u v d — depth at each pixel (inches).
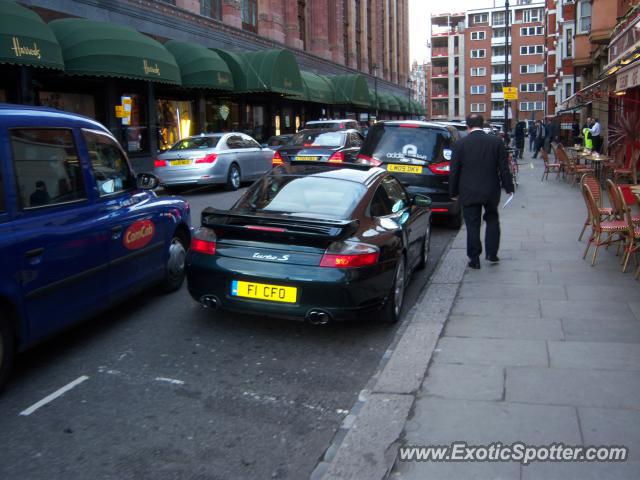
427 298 242.5
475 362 177.2
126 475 126.6
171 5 890.7
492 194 286.0
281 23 1346.0
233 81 1000.2
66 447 137.6
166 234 250.4
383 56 2377.0
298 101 1460.4
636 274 262.4
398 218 236.5
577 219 430.3
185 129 968.9
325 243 195.2
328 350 198.5
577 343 189.3
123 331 215.6
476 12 4192.9
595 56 1089.4
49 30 581.9
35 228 171.3
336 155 571.2
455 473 121.2
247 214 213.0
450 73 4229.8
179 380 174.6
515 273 279.3
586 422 139.6
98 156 211.8
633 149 586.9
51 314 177.5
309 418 152.3
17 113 175.5
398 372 171.6
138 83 826.8
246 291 198.7
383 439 135.6
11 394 164.9
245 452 136.1
